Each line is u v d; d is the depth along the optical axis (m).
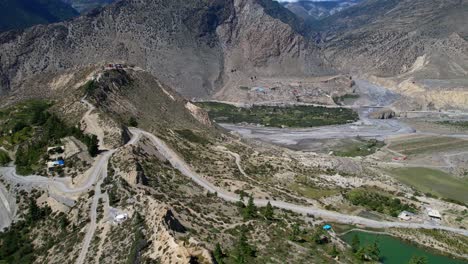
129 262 76.88
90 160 125.12
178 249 74.19
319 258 100.38
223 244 93.12
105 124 144.75
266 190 143.12
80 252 86.69
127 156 123.31
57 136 137.50
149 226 86.44
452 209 146.25
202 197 124.88
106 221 94.56
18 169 125.50
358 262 104.31
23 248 96.62
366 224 131.25
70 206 105.12
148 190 110.75
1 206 111.69
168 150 154.12
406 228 130.12
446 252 120.12
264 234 106.19
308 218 128.12
